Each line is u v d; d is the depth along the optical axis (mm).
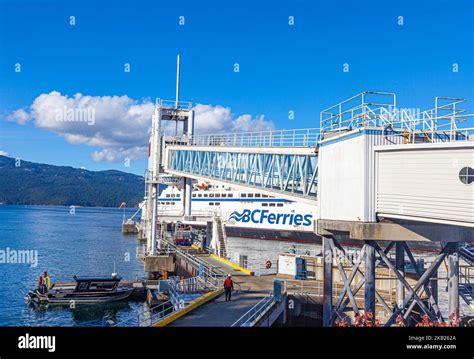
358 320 19750
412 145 18734
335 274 35500
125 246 101250
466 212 16953
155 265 56094
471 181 16922
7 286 52656
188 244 70875
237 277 38312
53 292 43938
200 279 36594
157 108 64125
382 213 20219
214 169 46938
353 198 21562
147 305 43875
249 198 104875
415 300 21672
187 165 54469
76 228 156875
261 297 29641
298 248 89312
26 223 171500
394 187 19703
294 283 35125
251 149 38594
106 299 44312
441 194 17828
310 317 29922
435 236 20891
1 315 40250
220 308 26172
